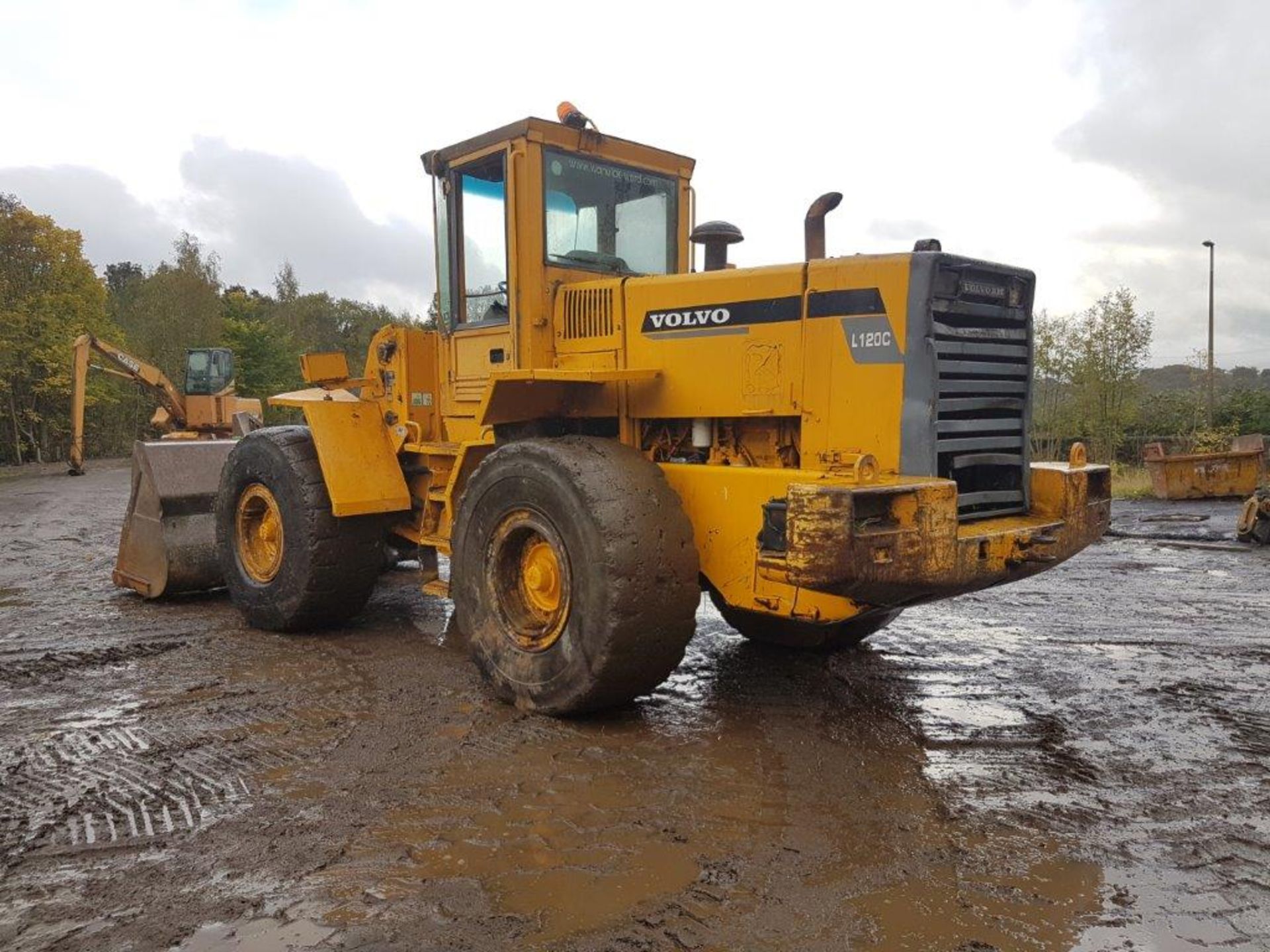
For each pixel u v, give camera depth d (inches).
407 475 245.9
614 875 113.6
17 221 1307.8
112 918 104.2
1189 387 1042.7
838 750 155.7
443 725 167.6
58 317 1347.2
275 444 237.0
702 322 180.1
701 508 172.9
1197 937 100.4
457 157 219.5
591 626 158.7
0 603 283.1
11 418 1326.3
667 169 225.1
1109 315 844.0
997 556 154.9
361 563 234.8
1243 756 153.5
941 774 146.0
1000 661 212.1
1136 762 150.8
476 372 221.5
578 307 201.0
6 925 103.1
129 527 293.4
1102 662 212.1
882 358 157.9
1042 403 890.7
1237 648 224.8
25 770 148.6
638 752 154.3
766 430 176.7
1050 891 110.0
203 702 183.3
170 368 1635.1
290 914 104.8
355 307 2586.1
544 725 167.2
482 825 127.4
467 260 223.1
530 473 169.8
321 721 171.3
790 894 109.0
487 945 98.4
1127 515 500.7
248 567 249.6
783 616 162.7
